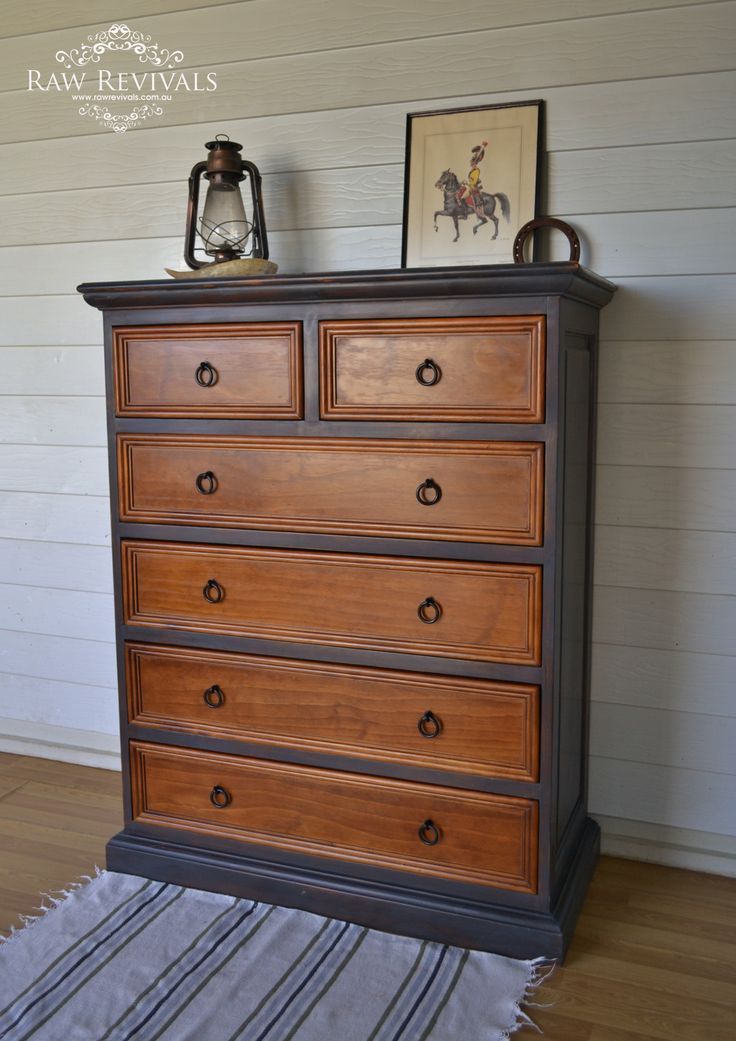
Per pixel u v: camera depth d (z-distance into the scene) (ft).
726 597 7.26
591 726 7.74
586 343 6.82
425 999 5.99
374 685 6.52
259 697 6.88
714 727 7.43
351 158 7.79
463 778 6.38
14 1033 5.72
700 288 7.00
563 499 6.10
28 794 8.91
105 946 6.54
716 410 7.08
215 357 6.61
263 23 7.88
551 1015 5.89
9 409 9.34
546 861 6.26
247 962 6.36
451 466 6.10
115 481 7.08
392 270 5.91
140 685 7.27
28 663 9.74
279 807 6.95
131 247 8.67
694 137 6.87
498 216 7.34
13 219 9.02
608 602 7.55
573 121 7.13
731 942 6.61
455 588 6.20
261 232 7.61
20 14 8.68
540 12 7.09
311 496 6.50
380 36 7.55
